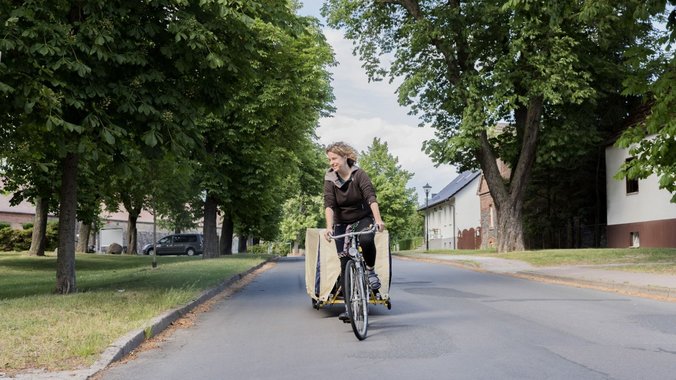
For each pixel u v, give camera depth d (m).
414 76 25.55
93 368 5.48
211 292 12.25
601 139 27.17
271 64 14.33
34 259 28.89
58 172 22.42
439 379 5.12
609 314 8.92
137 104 10.58
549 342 6.72
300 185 48.47
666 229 25.67
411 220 75.88
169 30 10.38
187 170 12.85
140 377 5.44
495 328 7.69
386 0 27.23
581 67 24.70
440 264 24.83
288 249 75.06
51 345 6.20
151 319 7.97
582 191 32.94
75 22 10.16
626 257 20.17
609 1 13.59
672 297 11.12
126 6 10.55
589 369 5.43
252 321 8.79
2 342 6.24
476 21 24.92
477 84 24.23
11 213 51.25
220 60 10.70
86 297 10.27
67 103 10.00
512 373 5.29
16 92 9.77
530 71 24.12
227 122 26.41
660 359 5.84
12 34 9.58
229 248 37.47
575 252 23.00
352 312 6.85
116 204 36.78
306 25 12.91
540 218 33.41
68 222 12.20
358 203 7.61
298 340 7.17
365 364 5.76
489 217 48.69
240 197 29.95
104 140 10.52
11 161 18.70
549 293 12.09
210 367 5.83
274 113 24.94
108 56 10.08
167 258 36.19
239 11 11.12
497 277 16.78
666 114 13.22
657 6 12.77
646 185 27.02
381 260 8.73
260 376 5.42
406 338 7.06
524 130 27.08
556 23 13.52
